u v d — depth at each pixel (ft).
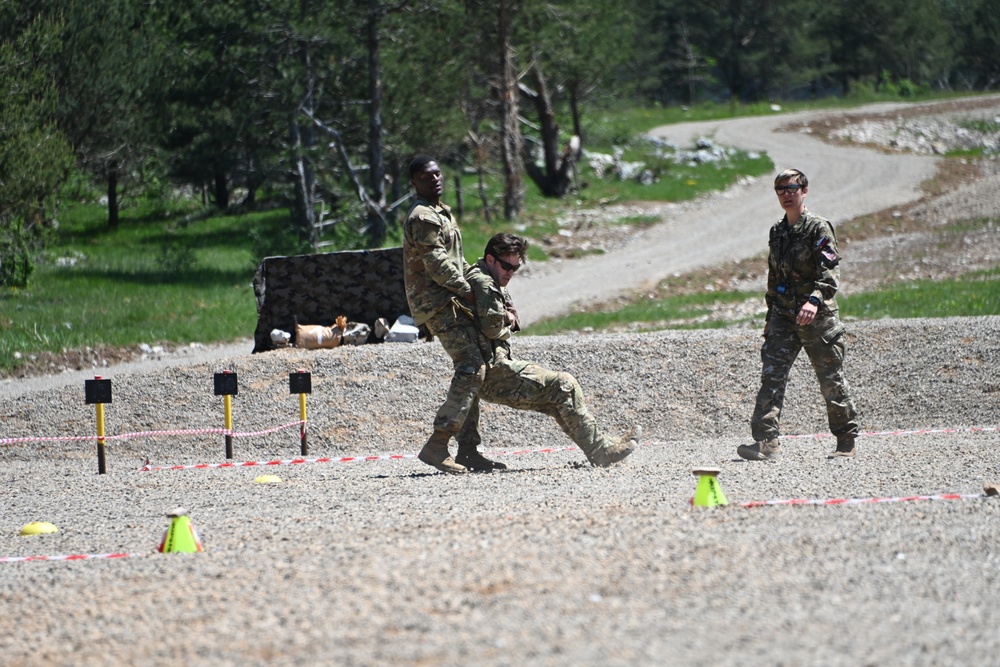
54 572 46.01
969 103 583.99
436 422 67.05
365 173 296.51
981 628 31.96
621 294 224.74
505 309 68.18
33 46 238.68
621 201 355.36
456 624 33.17
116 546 51.85
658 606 34.24
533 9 325.21
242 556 45.19
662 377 107.45
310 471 79.30
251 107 250.57
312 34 239.50
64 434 103.45
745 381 105.50
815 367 72.38
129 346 168.76
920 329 115.14
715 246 284.82
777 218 322.14
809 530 44.52
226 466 85.56
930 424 96.22
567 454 85.51
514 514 50.29
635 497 54.95
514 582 37.35
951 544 42.09
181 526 48.44
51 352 160.35
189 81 248.32
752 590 35.78
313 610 35.53
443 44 270.87
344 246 239.50
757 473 64.28
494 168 351.05
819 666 28.86
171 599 38.63
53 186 217.97
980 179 369.91
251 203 400.47
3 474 87.71
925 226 288.30
